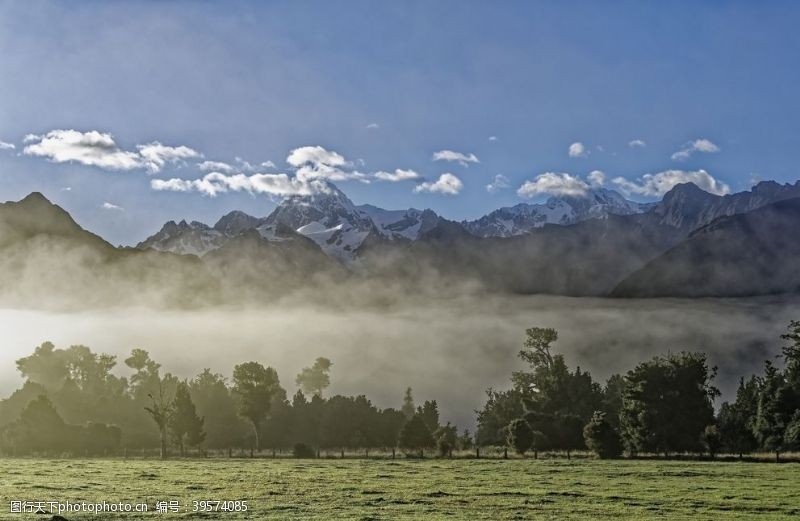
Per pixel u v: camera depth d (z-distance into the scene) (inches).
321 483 2549.2
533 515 1856.5
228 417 6412.4
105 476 2797.7
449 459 3998.5
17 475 2827.3
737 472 2989.7
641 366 4362.7
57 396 6441.9
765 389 4466.0
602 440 3969.0
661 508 1987.0
